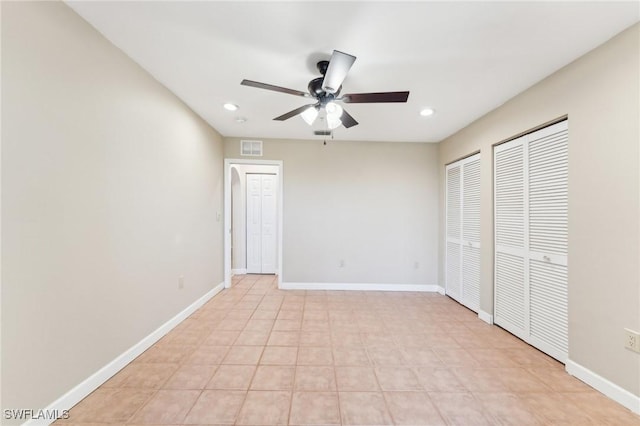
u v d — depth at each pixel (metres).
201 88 2.52
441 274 4.17
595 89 1.82
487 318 3.00
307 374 2.00
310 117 2.23
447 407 1.67
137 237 2.16
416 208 4.29
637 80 1.59
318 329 2.79
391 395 1.78
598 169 1.81
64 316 1.54
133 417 1.55
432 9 1.49
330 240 4.25
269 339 2.55
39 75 1.39
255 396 1.75
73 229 1.59
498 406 1.68
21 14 1.30
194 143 3.11
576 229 1.96
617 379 1.69
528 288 2.49
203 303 3.47
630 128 1.62
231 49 1.90
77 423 1.49
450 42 1.79
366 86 2.40
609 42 1.74
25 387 1.34
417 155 4.29
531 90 2.39
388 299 3.81
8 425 1.27
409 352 2.34
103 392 1.75
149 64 2.11
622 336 1.66
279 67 2.13
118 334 1.97
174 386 1.83
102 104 1.79
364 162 4.27
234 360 2.17
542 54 1.92
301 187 4.23
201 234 3.36
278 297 3.82
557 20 1.57
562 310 2.15
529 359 2.23
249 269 5.30
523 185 2.54
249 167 5.29
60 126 1.50
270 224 5.35
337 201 4.25
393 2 1.44
